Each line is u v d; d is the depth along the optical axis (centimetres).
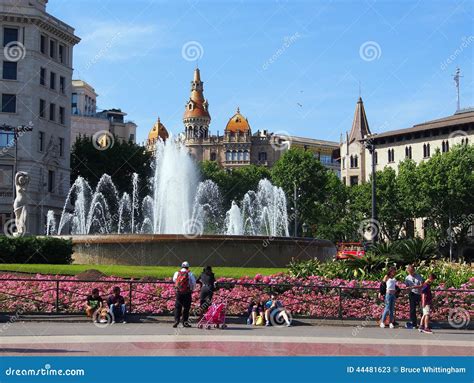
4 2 8838
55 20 9556
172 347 1802
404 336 2175
